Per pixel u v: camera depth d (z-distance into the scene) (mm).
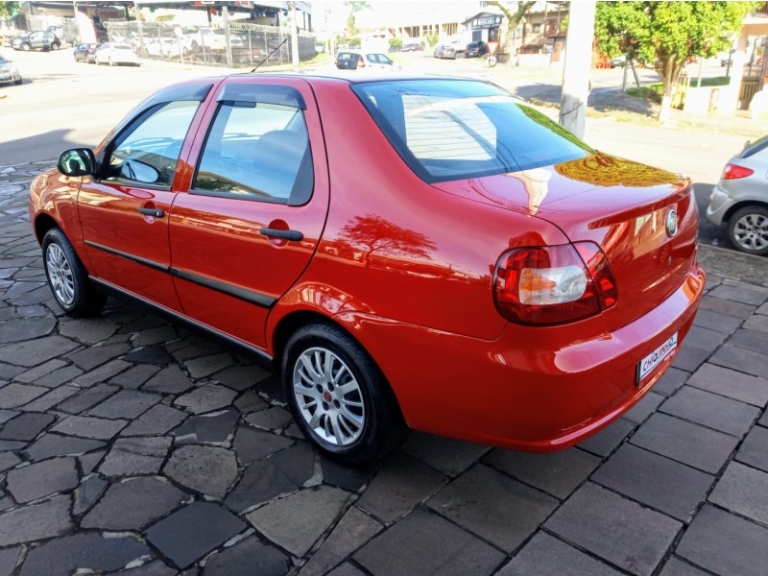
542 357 2260
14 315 4855
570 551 2502
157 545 2555
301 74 3268
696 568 2412
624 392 2529
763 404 3459
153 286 3828
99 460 3082
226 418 3438
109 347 4293
